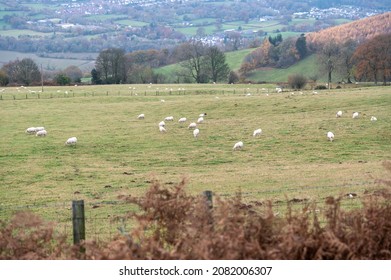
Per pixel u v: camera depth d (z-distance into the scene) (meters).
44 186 139.25
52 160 176.50
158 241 46.31
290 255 44.00
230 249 42.38
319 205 92.31
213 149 192.88
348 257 44.00
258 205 92.50
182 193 50.16
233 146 197.75
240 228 44.59
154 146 199.88
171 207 48.16
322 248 44.94
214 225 45.88
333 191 109.88
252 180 135.88
